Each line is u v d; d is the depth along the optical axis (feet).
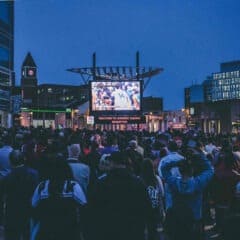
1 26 273.95
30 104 386.32
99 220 17.69
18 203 26.84
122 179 18.02
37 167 28.12
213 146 52.75
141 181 18.24
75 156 32.04
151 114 250.98
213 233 36.24
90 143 43.68
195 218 25.66
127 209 17.67
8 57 284.20
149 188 25.89
